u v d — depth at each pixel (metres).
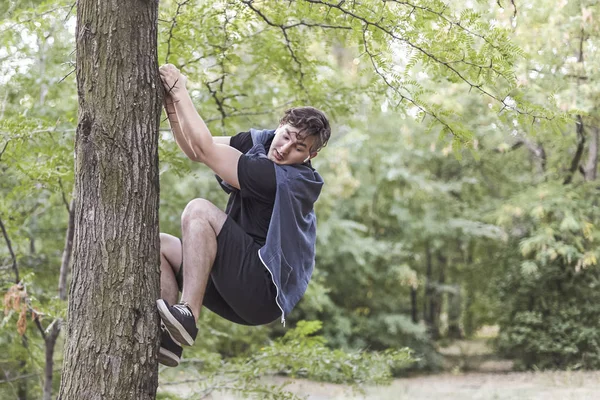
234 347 9.62
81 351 2.57
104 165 2.61
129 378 2.57
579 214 12.61
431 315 20.14
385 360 5.57
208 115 5.57
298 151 2.91
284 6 4.28
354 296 17.34
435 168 17.39
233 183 2.86
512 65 3.56
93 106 2.63
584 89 8.52
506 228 15.40
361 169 16.59
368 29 3.63
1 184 6.01
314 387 11.93
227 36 4.51
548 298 15.15
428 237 17.61
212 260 2.82
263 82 6.47
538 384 12.38
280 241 2.77
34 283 6.69
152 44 2.73
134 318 2.60
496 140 11.79
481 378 14.64
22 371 6.82
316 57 5.64
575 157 12.56
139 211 2.64
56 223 7.61
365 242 16.45
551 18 8.23
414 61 3.64
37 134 4.63
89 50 2.64
